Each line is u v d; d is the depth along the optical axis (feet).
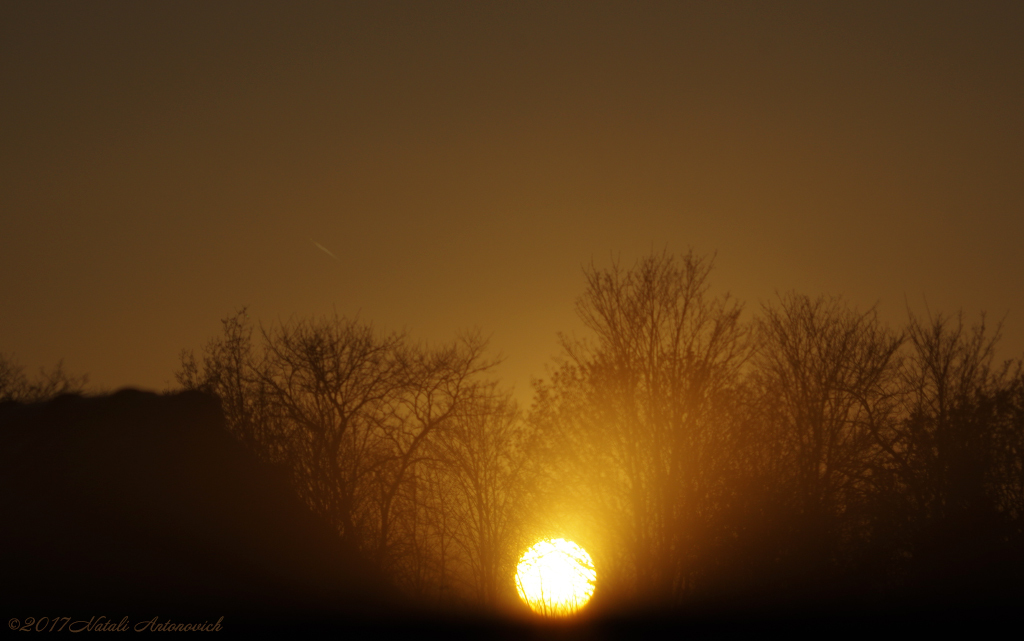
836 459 247.70
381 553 231.71
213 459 107.14
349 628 104.32
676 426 234.99
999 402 235.20
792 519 226.38
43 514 88.69
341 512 234.17
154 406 109.29
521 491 254.68
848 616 217.56
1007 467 227.20
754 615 217.77
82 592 80.74
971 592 213.05
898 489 239.91
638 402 240.94
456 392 269.64
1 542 83.71
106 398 111.04
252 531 102.37
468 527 265.34
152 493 96.53
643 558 233.14
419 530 258.57
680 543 227.20
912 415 247.91
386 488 250.16
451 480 268.62
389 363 268.82
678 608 223.10
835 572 224.12
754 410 242.37
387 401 265.54
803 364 264.93
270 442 240.32
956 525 223.10
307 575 104.88
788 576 221.25
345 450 253.85
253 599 92.63
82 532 87.56
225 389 251.60
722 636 217.15
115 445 101.40
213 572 91.86
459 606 227.81
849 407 257.75
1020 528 217.36
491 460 269.03
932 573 219.00
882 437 249.96
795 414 255.91
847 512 238.07
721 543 224.94
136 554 87.71
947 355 254.06
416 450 263.29
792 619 217.36
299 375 260.83
